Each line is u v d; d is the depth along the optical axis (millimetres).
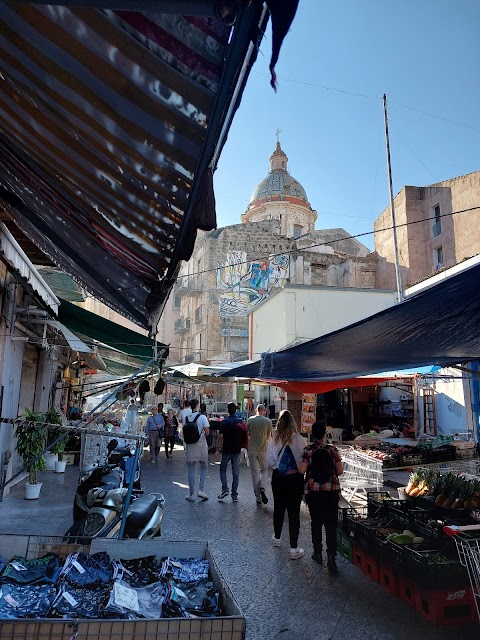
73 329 10586
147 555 3541
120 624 2426
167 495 9539
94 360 13477
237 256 34031
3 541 3602
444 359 6578
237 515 8062
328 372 8320
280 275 33094
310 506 5809
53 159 3465
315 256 31984
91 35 2121
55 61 2404
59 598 2830
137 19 1938
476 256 14398
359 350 6363
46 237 5492
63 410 14969
